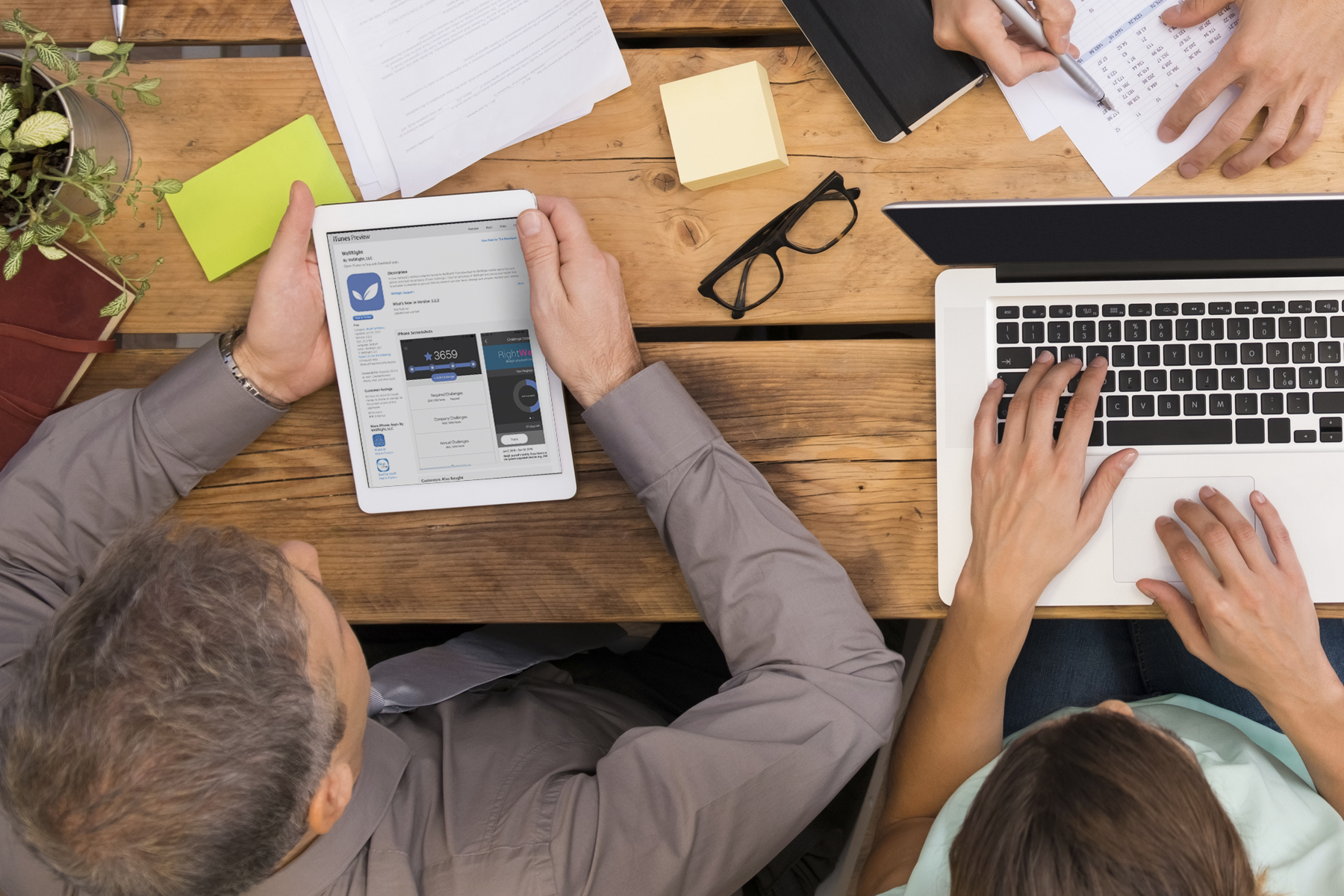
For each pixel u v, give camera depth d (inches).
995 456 34.9
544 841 31.6
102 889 23.9
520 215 33.8
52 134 31.3
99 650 23.0
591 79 37.3
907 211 34.0
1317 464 34.5
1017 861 22.7
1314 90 34.2
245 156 37.9
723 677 47.6
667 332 44.5
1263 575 33.5
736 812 32.0
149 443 35.6
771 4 37.3
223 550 25.3
